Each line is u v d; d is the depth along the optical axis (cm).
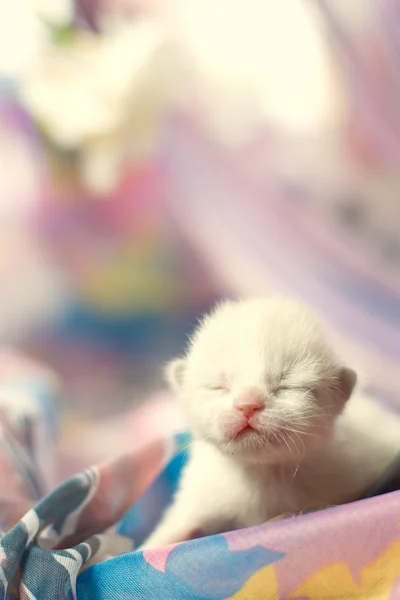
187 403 24
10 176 52
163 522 24
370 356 47
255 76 53
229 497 24
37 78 49
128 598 20
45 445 31
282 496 23
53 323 53
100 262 54
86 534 22
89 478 22
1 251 53
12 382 37
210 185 55
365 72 51
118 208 54
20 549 20
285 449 22
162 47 49
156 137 52
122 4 51
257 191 54
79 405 48
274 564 19
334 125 53
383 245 51
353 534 19
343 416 25
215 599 19
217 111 53
